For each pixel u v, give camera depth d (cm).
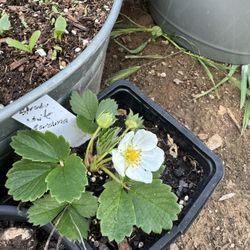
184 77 30
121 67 30
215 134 29
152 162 19
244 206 27
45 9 22
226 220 26
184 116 29
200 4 28
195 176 22
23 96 18
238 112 30
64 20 21
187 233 26
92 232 21
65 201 18
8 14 22
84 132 20
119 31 31
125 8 32
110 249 20
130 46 31
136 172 19
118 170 18
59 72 19
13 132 20
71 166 18
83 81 22
